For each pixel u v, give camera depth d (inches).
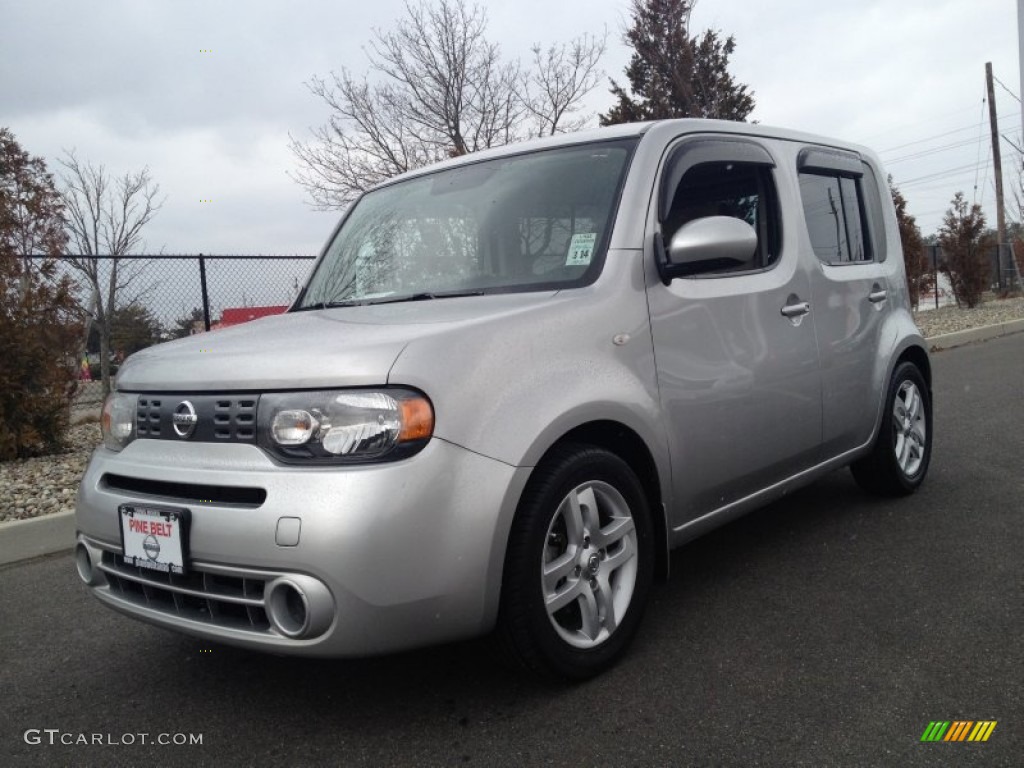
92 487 113.0
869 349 170.2
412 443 94.0
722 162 143.3
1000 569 141.6
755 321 139.1
